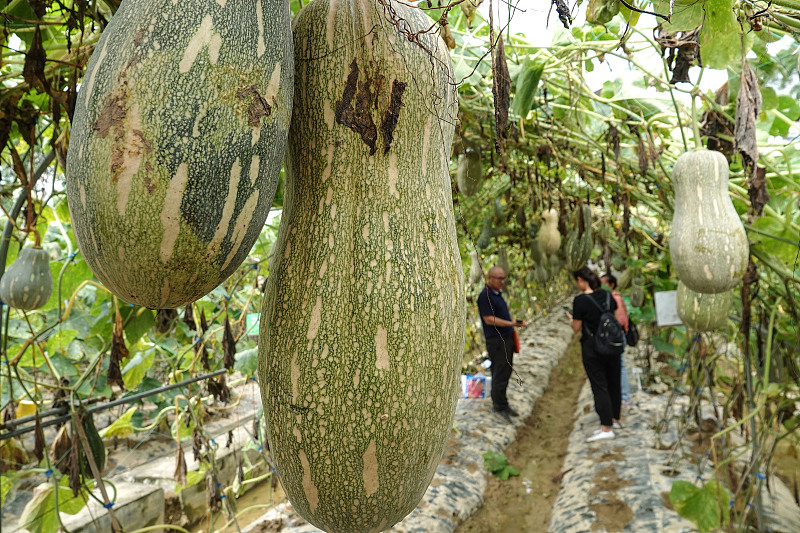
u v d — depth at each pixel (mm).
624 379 8297
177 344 4914
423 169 1139
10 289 2830
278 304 1107
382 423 1041
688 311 3312
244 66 873
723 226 2348
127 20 869
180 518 5102
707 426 6328
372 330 1043
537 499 5758
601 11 1563
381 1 1080
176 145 823
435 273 1092
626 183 4488
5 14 1775
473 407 8180
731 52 1976
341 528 1126
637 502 4730
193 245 861
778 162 3393
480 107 3314
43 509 3059
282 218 1229
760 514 3977
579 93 3301
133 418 5281
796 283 3318
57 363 4258
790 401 4117
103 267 886
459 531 4926
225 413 6922
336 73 1097
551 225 5426
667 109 3375
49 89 1852
